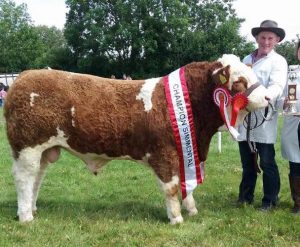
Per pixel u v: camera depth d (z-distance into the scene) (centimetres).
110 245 502
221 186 777
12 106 550
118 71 4691
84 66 4628
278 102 605
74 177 861
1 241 510
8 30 5541
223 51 4678
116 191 757
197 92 553
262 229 544
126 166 949
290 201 674
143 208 645
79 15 4734
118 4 4484
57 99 546
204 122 562
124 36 4450
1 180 830
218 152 1089
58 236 526
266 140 611
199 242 514
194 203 616
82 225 563
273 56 605
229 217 597
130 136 549
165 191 559
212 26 4784
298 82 579
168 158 549
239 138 603
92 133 548
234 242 510
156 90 552
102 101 548
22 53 5519
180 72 566
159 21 4541
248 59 636
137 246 504
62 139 560
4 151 1140
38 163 566
